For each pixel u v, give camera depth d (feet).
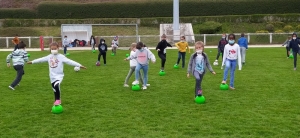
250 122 22.22
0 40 107.96
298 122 22.15
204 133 20.20
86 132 20.66
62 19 142.31
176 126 21.53
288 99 28.86
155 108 26.17
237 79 39.65
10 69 51.44
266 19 136.26
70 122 22.77
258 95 30.58
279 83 36.63
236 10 145.28
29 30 131.85
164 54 44.34
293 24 132.36
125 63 58.23
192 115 24.07
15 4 156.56
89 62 60.08
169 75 43.55
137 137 19.65
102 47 54.65
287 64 53.83
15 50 35.45
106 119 23.30
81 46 108.37
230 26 132.77
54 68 26.18
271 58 63.46
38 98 30.42
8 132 20.88
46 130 21.15
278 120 22.62
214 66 53.01
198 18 137.80
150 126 21.62
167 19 139.23
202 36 109.91
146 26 139.03
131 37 108.68
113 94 31.65
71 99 29.71
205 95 30.86
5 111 25.85
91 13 148.25
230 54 33.24
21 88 35.37
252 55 69.92
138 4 147.43
